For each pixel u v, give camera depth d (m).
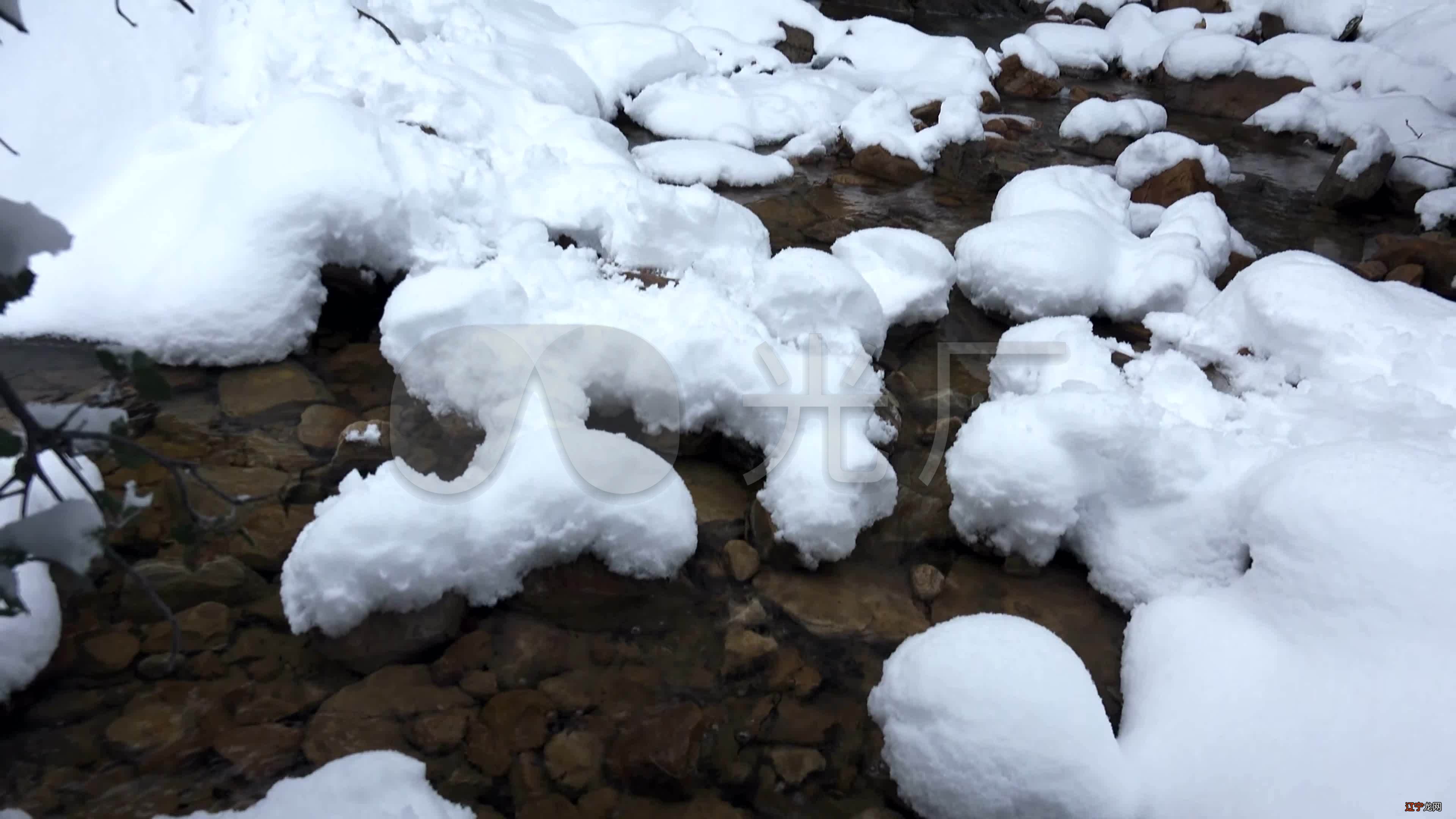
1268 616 2.06
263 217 3.00
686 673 2.13
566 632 2.20
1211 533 2.38
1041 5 10.91
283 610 2.13
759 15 7.76
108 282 2.94
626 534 2.25
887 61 7.59
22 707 1.89
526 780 1.84
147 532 2.30
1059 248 3.75
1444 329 3.18
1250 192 5.79
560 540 2.23
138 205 3.15
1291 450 2.46
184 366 2.92
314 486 2.51
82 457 2.26
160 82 3.63
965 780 1.76
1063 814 1.72
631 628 2.23
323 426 2.75
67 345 2.91
